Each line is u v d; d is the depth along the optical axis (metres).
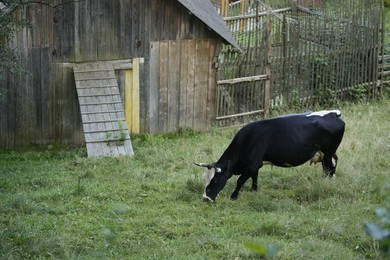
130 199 11.89
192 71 17.58
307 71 19.09
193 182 12.32
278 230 10.08
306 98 19.19
